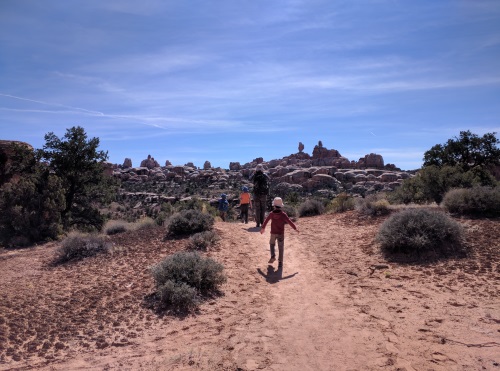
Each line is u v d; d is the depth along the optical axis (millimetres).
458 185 16844
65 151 26281
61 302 6887
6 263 10914
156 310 6359
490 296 5953
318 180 125375
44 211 17234
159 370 4270
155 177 154125
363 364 4164
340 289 7137
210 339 5117
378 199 16594
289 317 5844
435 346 4477
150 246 11438
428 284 6832
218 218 17562
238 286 7648
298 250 10555
